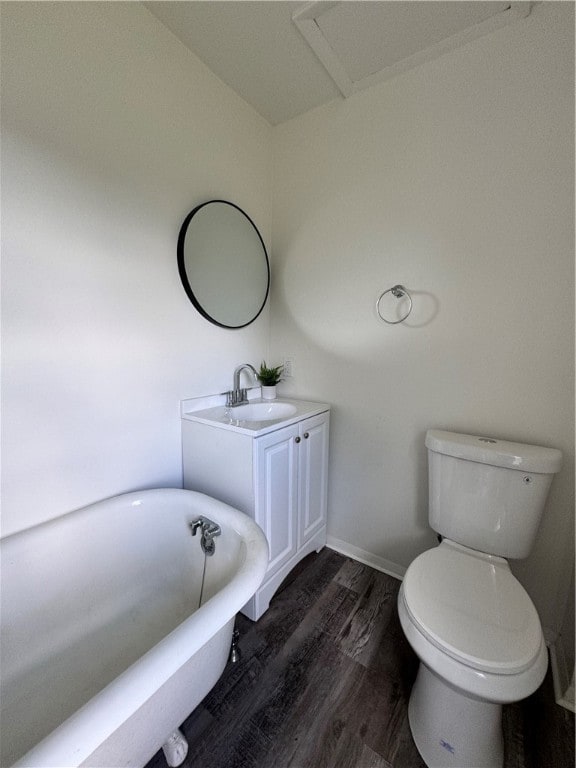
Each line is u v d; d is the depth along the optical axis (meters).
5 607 0.92
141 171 1.21
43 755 0.46
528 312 1.16
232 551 1.03
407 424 1.48
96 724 0.51
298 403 1.72
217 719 0.96
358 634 1.25
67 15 0.97
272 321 1.91
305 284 1.74
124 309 1.21
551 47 1.04
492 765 0.84
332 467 1.75
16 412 0.97
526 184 1.12
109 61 1.08
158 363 1.35
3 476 0.96
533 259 1.14
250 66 1.37
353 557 1.72
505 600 0.92
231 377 1.70
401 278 1.42
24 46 0.89
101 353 1.16
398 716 0.98
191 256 1.40
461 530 1.19
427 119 1.29
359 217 1.51
